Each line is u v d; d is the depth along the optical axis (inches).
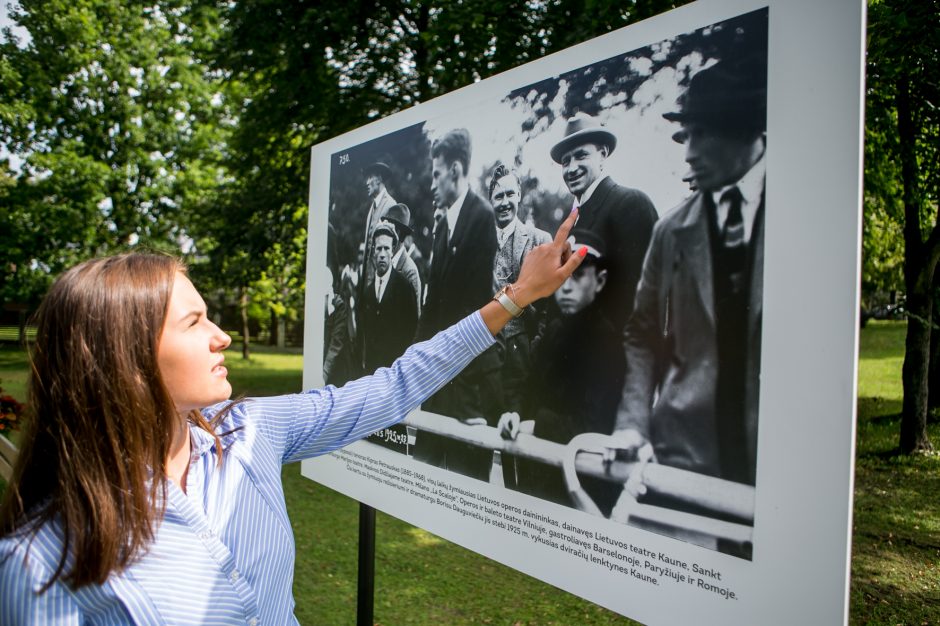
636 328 53.8
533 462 63.0
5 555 32.3
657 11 170.7
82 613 33.6
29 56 640.4
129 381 33.5
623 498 54.4
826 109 42.0
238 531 39.4
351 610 132.1
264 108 350.6
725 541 47.0
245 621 37.7
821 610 41.8
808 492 42.5
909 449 211.8
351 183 95.0
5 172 672.4
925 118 205.3
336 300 98.3
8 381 539.5
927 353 210.5
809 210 42.8
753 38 46.1
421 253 80.4
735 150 47.1
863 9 40.3
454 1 240.7
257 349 981.2
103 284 34.2
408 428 79.6
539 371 62.7
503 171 68.0
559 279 55.7
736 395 46.6
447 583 146.8
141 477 33.6
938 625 128.9
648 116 53.2
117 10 650.8
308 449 50.5
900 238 262.8
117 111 646.5
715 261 48.1
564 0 212.4
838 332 41.1
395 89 320.8
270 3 312.2
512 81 66.9
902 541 164.7
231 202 425.1
